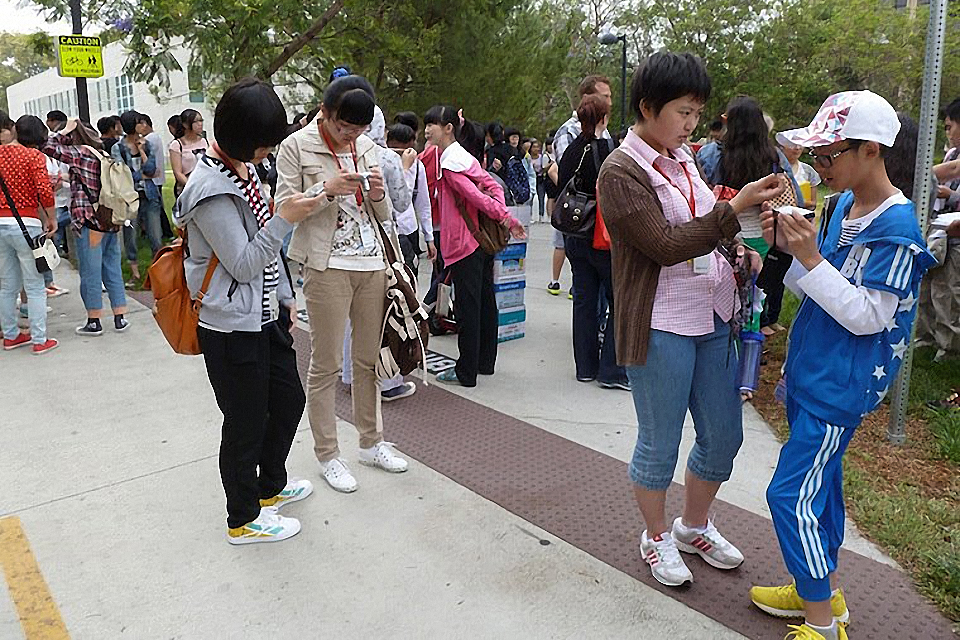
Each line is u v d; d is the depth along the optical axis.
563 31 15.24
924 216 3.61
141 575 2.85
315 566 2.90
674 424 2.54
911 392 4.43
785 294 6.91
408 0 11.59
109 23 9.94
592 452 3.88
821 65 32.91
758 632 2.49
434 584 2.78
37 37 10.35
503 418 4.33
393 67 12.20
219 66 9.80
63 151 5.69
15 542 3.08
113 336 6.03
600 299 5.05
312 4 10.21
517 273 5.80
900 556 2.91
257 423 2.92
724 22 33.84
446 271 4.89
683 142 2.43
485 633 2.52
